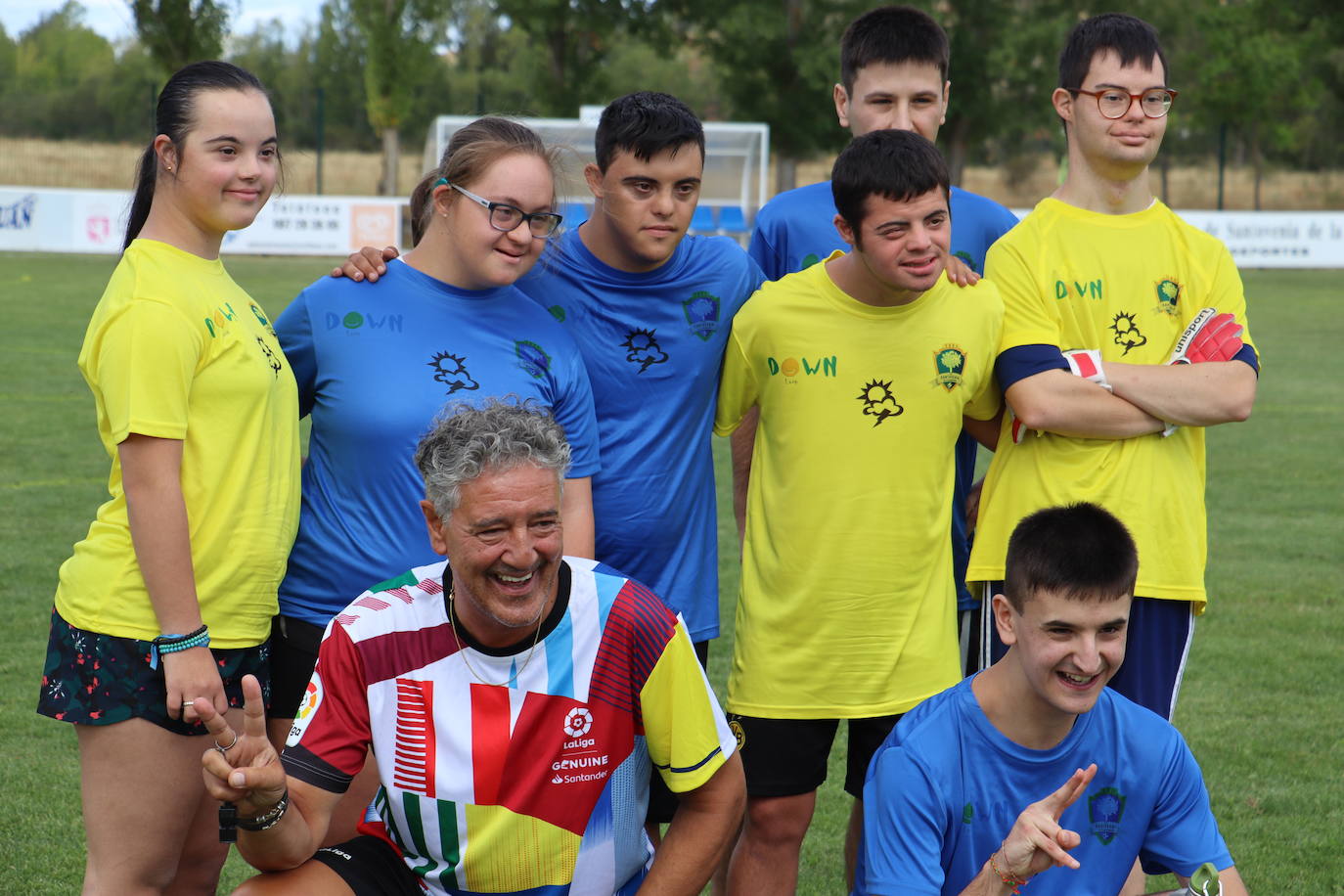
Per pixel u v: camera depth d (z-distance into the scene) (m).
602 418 3.69
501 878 2.76
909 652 3.55
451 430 2.60
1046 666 2.75
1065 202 3.77
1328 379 14.95
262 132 3.17
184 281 3.08
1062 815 2.91
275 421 3.20
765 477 3.67
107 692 3.00
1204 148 42.75
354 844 2.86
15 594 6.57
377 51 36.25
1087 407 3.52
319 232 26.44
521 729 2.70
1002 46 35.88
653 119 3.40
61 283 20.73
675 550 3.75
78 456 9.82
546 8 37.69
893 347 3.53
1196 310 3.72
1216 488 9.63
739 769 2.89
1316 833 4.36
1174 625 3.61
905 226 3.29
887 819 2.88
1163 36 40.72
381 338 3.38
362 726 2.74
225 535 3.08
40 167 36.75
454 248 3.41
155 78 34.22
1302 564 7.64
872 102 4.12
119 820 3.03
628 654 2.75
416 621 2.72
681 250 3.69
